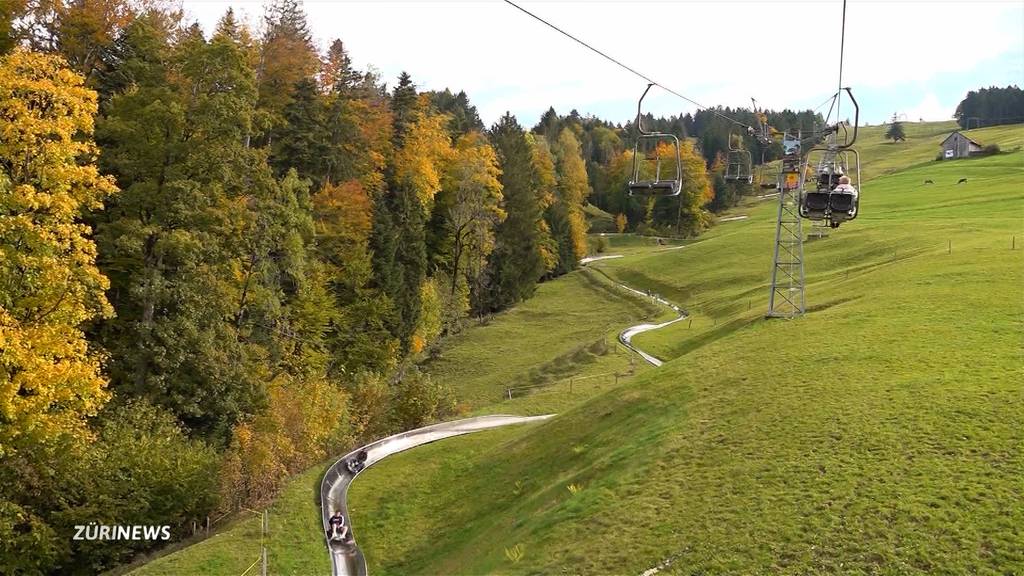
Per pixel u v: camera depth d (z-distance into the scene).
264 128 50.22
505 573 20.55
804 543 17.66
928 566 15.98
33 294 28.45
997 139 185.38
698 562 17.83
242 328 53.78
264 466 38.78
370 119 84.00
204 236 44.72
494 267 105.62
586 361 68.19
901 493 19.06
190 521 35.03
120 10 49.66
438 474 39.41
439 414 56.50
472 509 32.56
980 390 25.05
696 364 37.97
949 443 21.42
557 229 126.94
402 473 40.78
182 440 38.38
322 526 34.38
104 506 31.92
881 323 38.22
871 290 50.53
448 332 92.69
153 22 52.88
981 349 30.09
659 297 100.50
